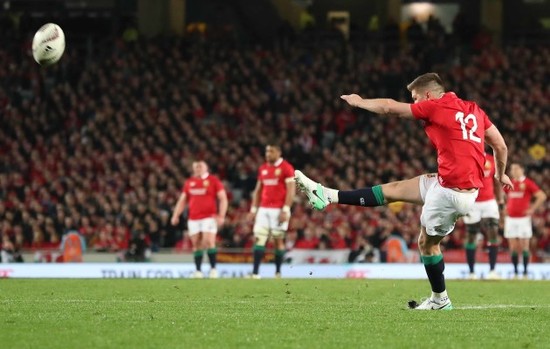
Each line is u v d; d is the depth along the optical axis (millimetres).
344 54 123062
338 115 115125
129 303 39500
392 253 87750
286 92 119188
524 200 76812
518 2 146500
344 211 94500
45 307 37094
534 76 119375
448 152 34656
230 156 107500
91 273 78562
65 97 118562
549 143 108938
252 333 28641
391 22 131000
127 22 130625
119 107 117500
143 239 89188
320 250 86812
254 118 115000
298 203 94812
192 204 73625
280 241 71750
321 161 106688
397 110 34844
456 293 49469
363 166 102938
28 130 114562
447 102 34969
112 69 122125
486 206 70062
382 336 28234
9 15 134250
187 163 105812
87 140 111812
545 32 139125
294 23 148500
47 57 44875
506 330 30000
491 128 35875
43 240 95000
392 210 93312
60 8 143125
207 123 114938
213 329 29531
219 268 79625
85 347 25422
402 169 102938
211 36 130250
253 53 124938
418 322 32000
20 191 103250
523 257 77188
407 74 120062
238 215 95188
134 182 102812
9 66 122688
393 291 49906
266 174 71000
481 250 86875
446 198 34719
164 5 133500
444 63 122188
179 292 47781
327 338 27656
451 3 149250
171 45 124812
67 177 105562
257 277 70875
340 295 46219
